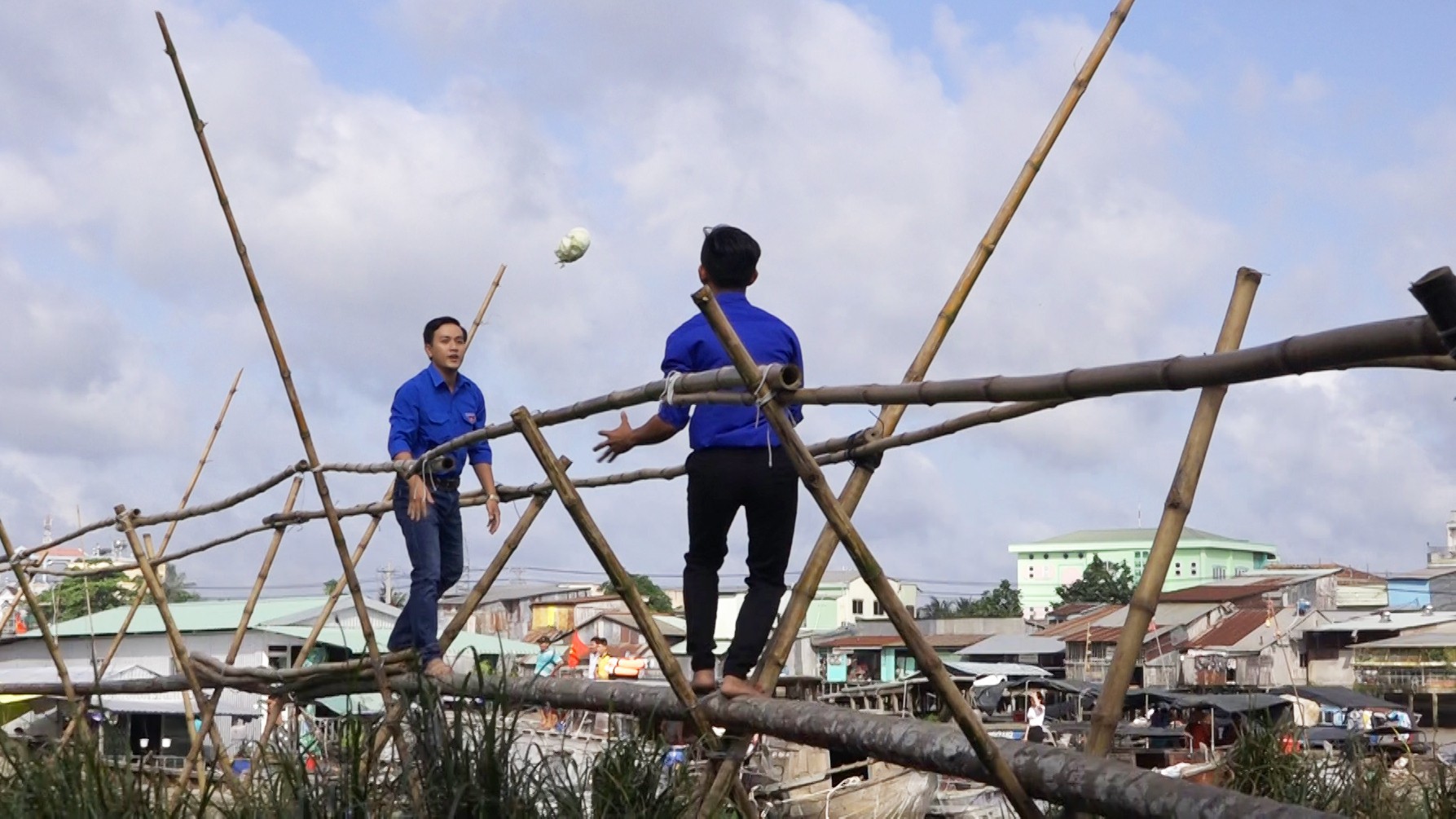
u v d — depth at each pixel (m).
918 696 20.42
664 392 4.74
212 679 7.35
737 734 4.94
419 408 6.79
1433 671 39.34
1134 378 3.19
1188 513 3.90
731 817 5.32
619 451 5.29
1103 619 52.19
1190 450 3.92
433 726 5.00
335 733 5.34
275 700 7.02
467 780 4.75
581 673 13.82
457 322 6.91
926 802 12.77
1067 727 19.17
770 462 4.71
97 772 5.20
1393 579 59.75
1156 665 46.91
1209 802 3.29
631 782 4.78
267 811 4.95
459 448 6.10
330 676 6.70
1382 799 5.25
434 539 6.65
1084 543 93.81
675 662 4.94
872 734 4.34
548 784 4.84
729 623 48.66
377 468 6.62
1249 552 88.31
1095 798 3.60
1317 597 53.91
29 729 8.63
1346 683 44.62
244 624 7.89
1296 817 3.07
